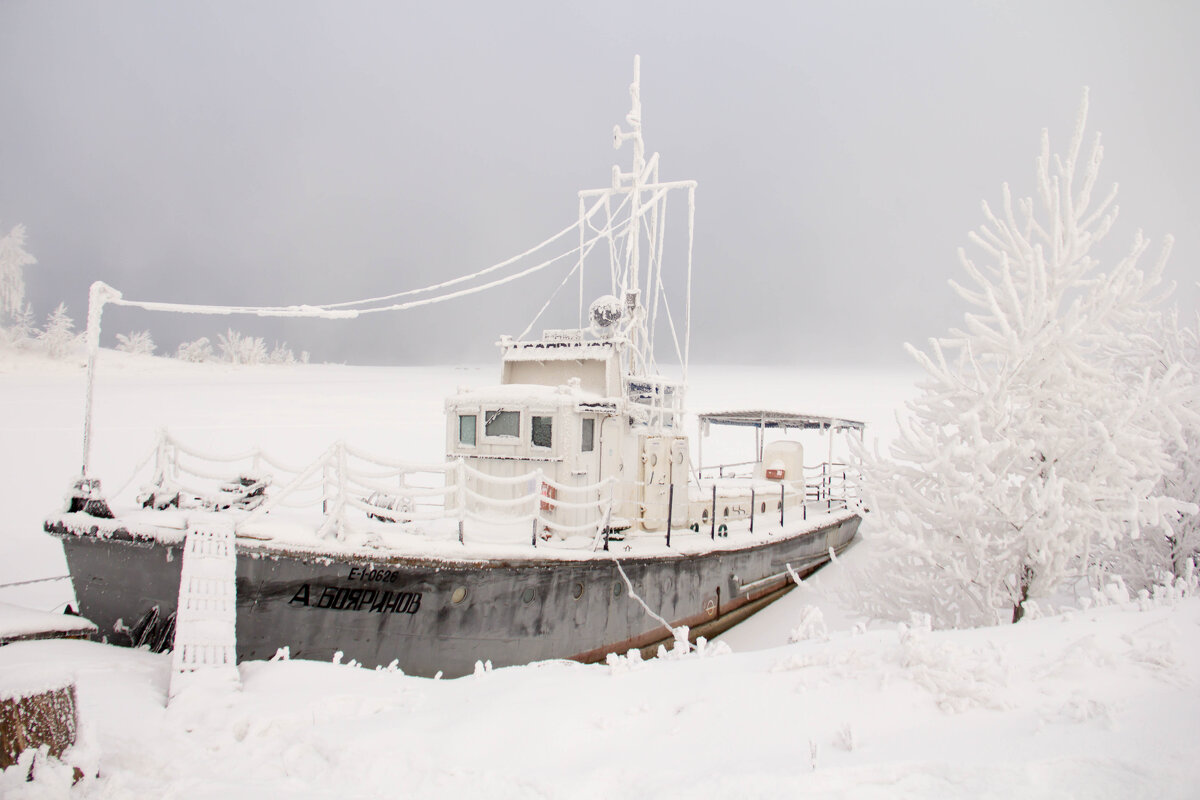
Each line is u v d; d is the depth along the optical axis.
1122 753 3.29
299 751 4.41
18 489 18.47
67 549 7.82
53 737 4.01
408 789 3.88
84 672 5.75
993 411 7.44
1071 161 7.65
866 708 4.20
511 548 8.37
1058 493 6.96
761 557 13.37
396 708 5.35
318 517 8.34
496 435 10.45
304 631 7.55
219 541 7.08
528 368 12.19
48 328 55.84
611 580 9.73
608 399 10.92
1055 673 4.29
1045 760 3.30
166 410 34.06
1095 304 7.70
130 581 7.58
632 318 12.79
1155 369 10.31
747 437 37.50
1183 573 9.23
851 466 9.01
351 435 29.47
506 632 8.57
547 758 4.14
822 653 5.16
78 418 30.02
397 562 7.71
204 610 6.40
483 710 4.91
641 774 3.78
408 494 8.10
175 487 8.27
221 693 5.52
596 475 10.75
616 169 13.42
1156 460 6.98
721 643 6.95
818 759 3.65
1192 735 3.38
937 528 7.85
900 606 8.45
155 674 6.04
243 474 9.10
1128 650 4.53
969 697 4.12
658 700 4.84
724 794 3.38
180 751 4.46
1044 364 7.53
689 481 13.71
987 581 7.59
